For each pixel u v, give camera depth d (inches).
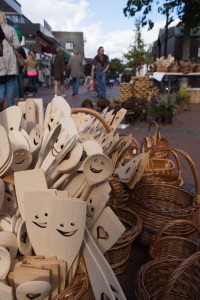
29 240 31.0
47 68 593.3
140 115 203.2
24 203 29.0
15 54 139.4
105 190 34.8
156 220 52.2
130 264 52.1
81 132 50.4
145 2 369.7
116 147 56.1
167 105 201.0
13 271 28.5
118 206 57.6
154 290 45.4
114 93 479.8
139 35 432.1
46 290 26.9
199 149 139.5
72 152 33.9
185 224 49.9
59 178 35.0
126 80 525.7
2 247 26.7
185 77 339.3
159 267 45.0
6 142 31.0
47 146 34.4
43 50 614.9
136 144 81.4
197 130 183.8
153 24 389.1
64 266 29.2
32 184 30.6
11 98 145.0
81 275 30.5
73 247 29.3
